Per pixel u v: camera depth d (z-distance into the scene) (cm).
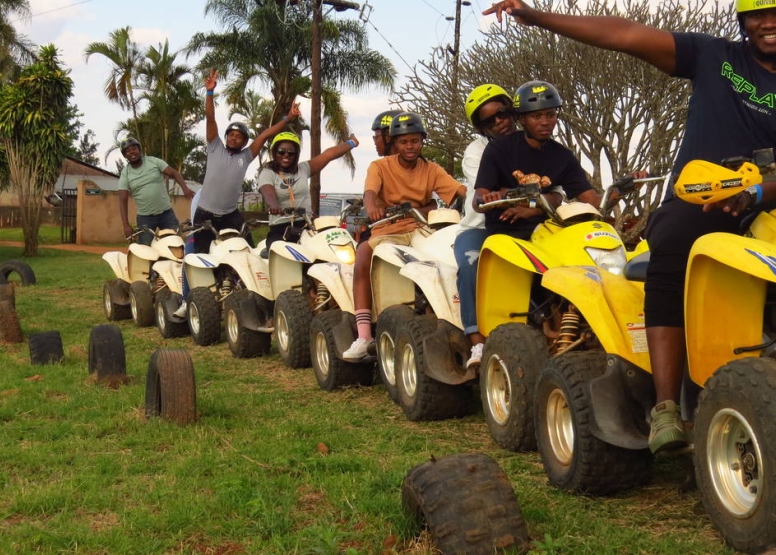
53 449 553
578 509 418
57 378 781
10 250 3053
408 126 702
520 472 490
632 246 714
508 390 530
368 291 714
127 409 657
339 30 2917
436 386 612
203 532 404
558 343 504
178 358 622
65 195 3725
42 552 383
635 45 388
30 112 2791
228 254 978
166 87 4100
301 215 892
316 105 2545
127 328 1225
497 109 592
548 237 513
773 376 316
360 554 369
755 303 344
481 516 341
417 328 625
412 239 694
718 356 355
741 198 330
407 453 542
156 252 1213
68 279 1916
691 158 384
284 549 380
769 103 370
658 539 377
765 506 313
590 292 432
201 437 573
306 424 613
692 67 391
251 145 1053
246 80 3097
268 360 926
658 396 380
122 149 1252
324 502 443
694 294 351
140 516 420
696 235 369
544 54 1725
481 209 523
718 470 345
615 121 1734
